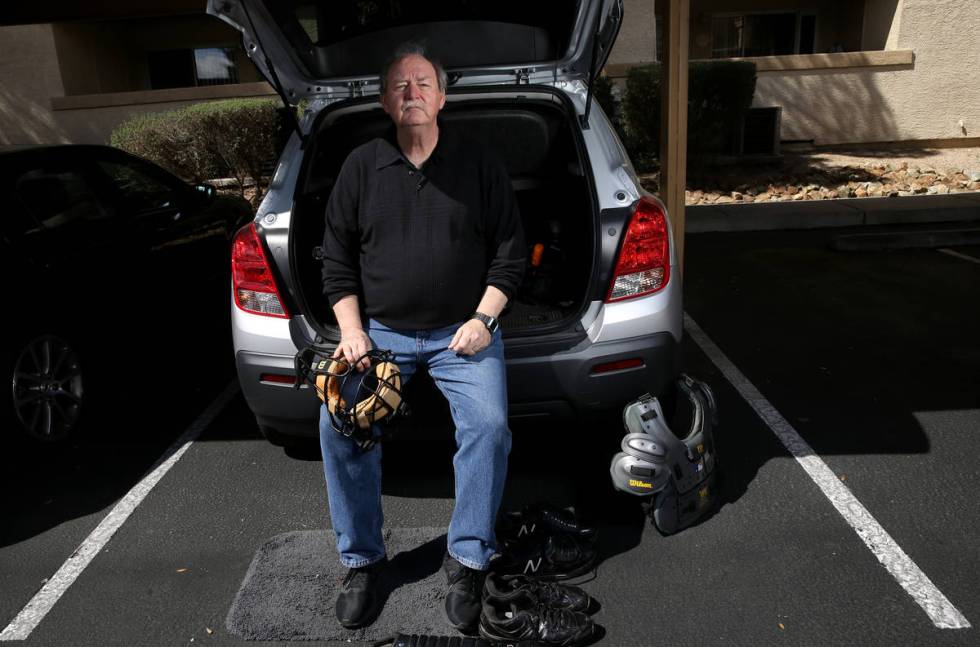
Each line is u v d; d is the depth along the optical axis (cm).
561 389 279
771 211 779
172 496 329
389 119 364
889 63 1095
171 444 379
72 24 1203
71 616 256
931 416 364
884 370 420
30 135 1201
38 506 328
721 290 581
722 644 230
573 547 259
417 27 341
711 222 765
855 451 336
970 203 772
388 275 241
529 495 312
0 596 269
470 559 237
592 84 300
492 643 228
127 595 266
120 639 244
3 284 360
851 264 629
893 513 289
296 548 286
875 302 533
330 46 342
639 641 233
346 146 368
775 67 1098
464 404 239
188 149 927
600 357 277
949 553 265
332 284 246
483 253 247
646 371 283
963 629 230
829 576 256
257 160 945
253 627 245
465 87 334
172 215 477
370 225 240
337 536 248
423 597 256
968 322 485
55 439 382
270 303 288
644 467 269
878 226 752
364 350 234
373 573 253
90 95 1178
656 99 928
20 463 368
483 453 232
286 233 287
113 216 435
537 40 346
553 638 227
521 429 297
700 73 914
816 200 844
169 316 467
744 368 434
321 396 230
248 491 330
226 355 500
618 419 292
